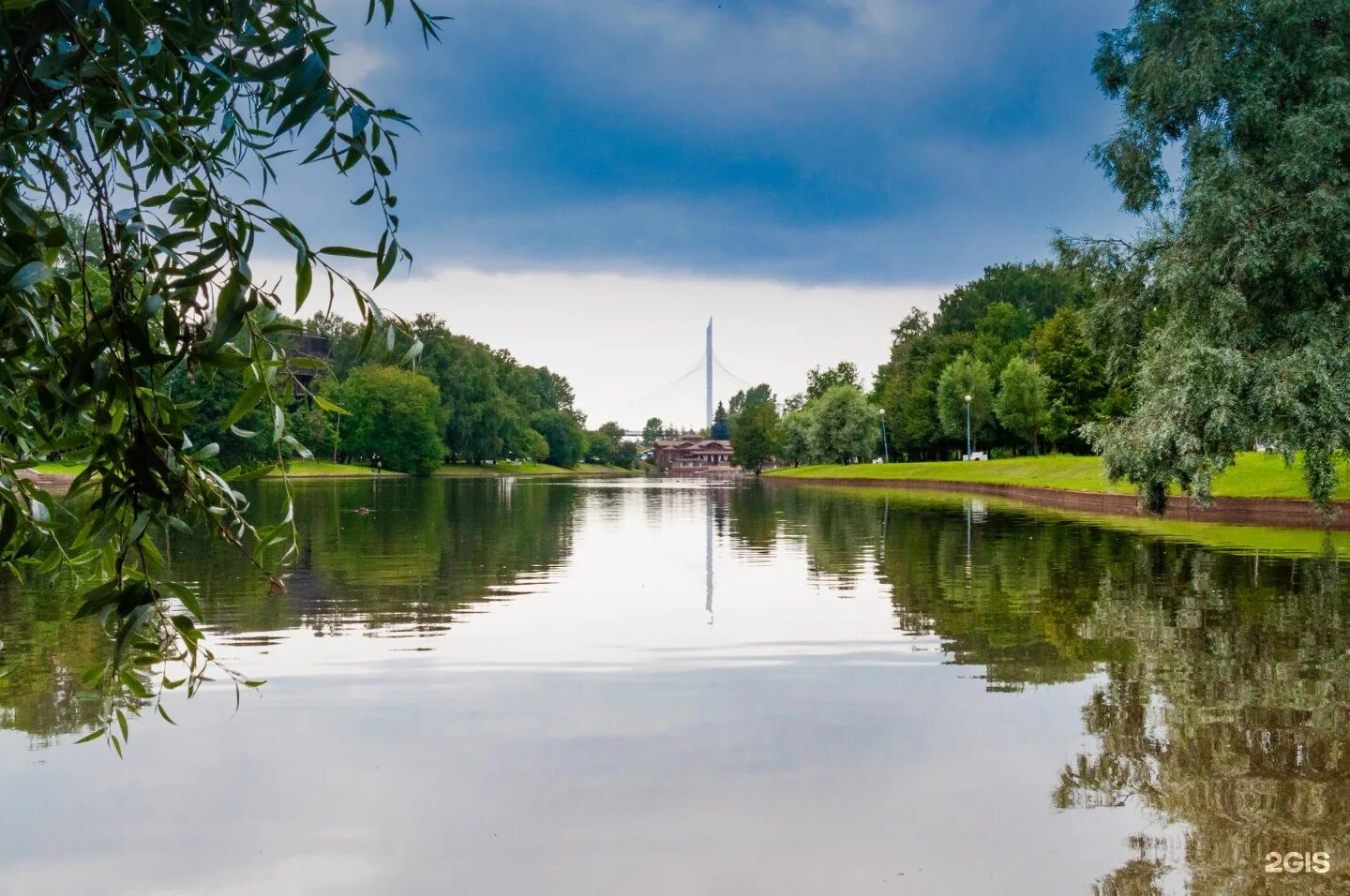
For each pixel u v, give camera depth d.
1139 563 14.78
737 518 28.02
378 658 7.90
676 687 7.00
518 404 132.38
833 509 33.53
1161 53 20.67
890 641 8.70
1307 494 24.48
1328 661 7.82
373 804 4.64
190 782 4.93
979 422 78.81
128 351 1.90
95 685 2.23
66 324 2.10
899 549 17.75
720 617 10.05
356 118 1.93
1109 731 5.87
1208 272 19.31
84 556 2.28
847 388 95.75
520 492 51.78
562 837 4.27
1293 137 18.64
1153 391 21.19
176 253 1.86
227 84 1.87
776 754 5.43
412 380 96.81
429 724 6.01
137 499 2.07
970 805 4.68
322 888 3.78
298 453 2.19
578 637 8.80
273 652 8.11
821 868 3.97
